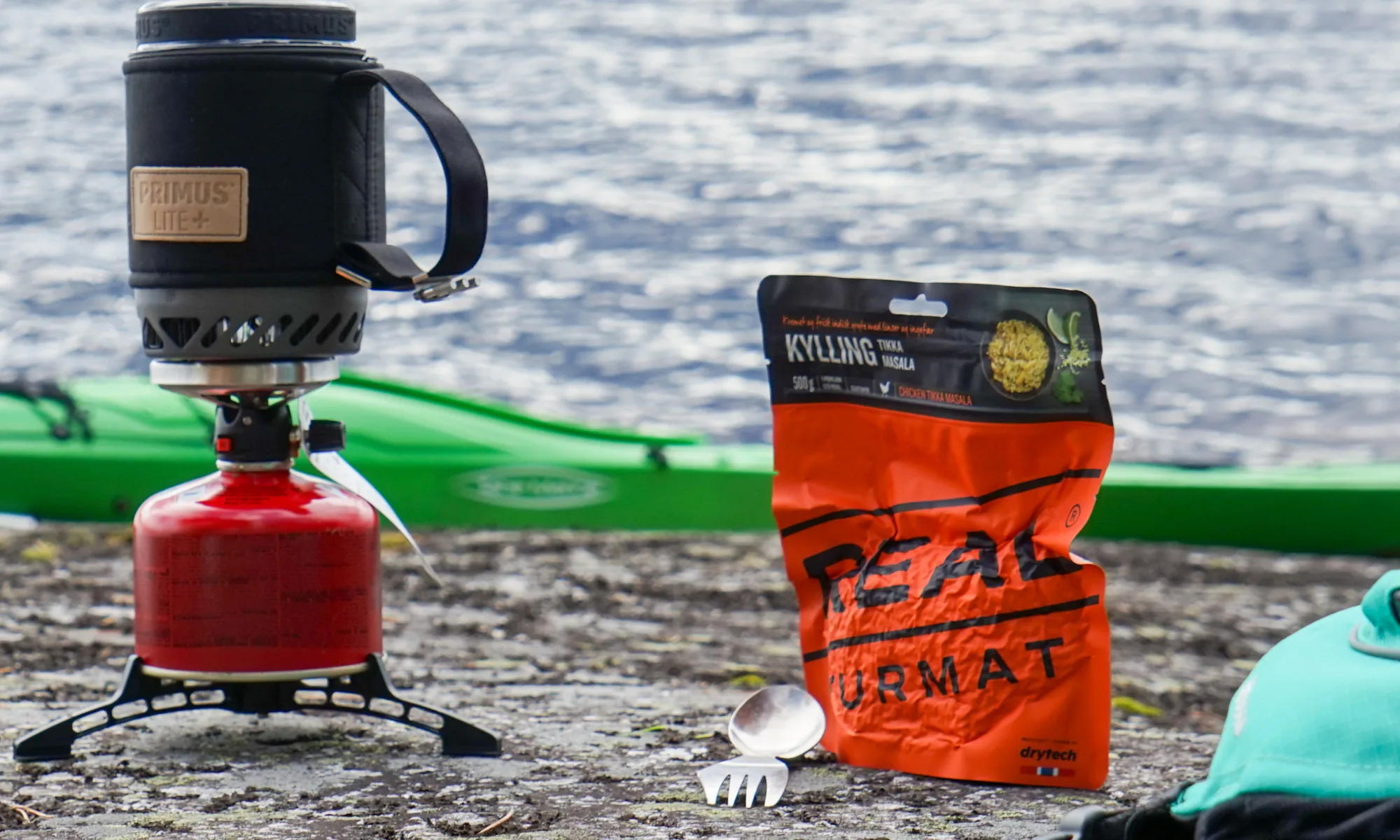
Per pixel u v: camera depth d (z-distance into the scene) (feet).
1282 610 19.33
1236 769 6.73
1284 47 168.76
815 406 10.00
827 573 10.08
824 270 76.64
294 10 9.38
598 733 10.80
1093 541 24.76
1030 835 8.33
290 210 9.45
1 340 60.39
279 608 9.78
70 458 24.67
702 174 103.19
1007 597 9.35
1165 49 165.89
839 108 132.26
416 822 8.50
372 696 10.13
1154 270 75.87
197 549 9.74
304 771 9.64
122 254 76.07
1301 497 24.80
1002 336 9.41
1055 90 140.56
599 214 89.66
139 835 8.22
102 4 208.23
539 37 174.29
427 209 90.53
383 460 24.68
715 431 50.01
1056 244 82.12
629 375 56.85
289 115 9.37
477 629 15.87
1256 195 93.40
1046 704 9.29
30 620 15.17
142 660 9.98
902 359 9.71
